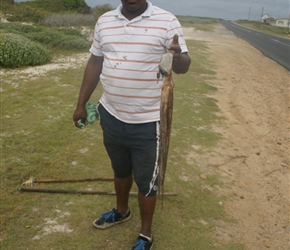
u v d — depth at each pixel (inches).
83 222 129.3
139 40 91.1
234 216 141.6
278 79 473.4
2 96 271.3
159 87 96.5
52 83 319.3
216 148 206.1
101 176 161.0
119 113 100.1
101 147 190.7
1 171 160.9
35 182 152.6
